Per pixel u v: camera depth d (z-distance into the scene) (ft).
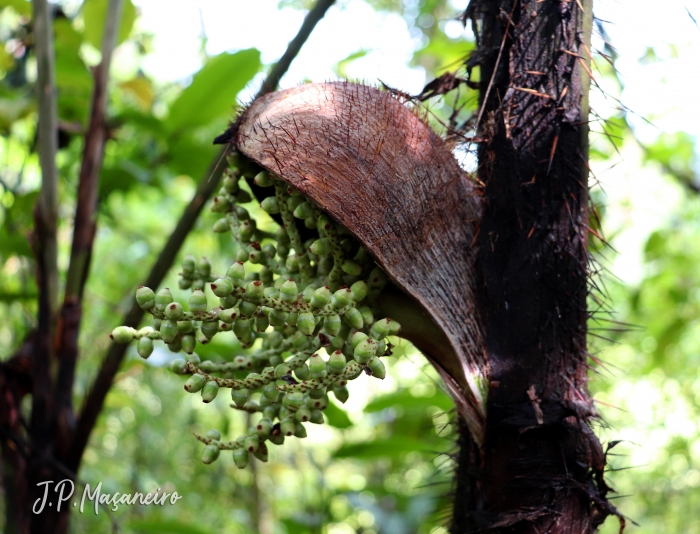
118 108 4.43
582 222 2.02
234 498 6.42
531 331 1.95
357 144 1.91
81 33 3.87
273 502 6.72
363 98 1.99
